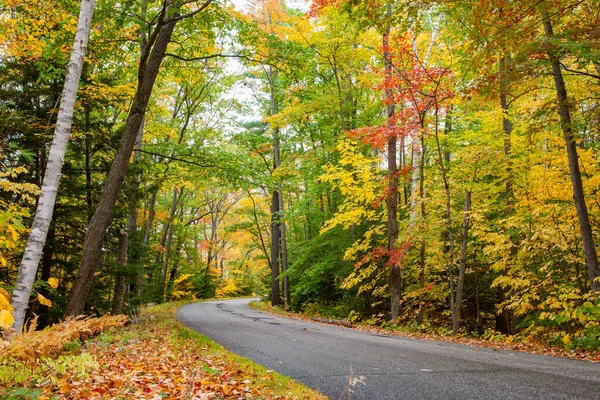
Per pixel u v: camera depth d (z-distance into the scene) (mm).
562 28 8297
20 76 12883
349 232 20141
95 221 10266
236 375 5484
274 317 18172
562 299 9438
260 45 12477
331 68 19406
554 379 5344
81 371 4324
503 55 8828
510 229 12289
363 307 18266
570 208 11031
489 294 16344
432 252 14438
